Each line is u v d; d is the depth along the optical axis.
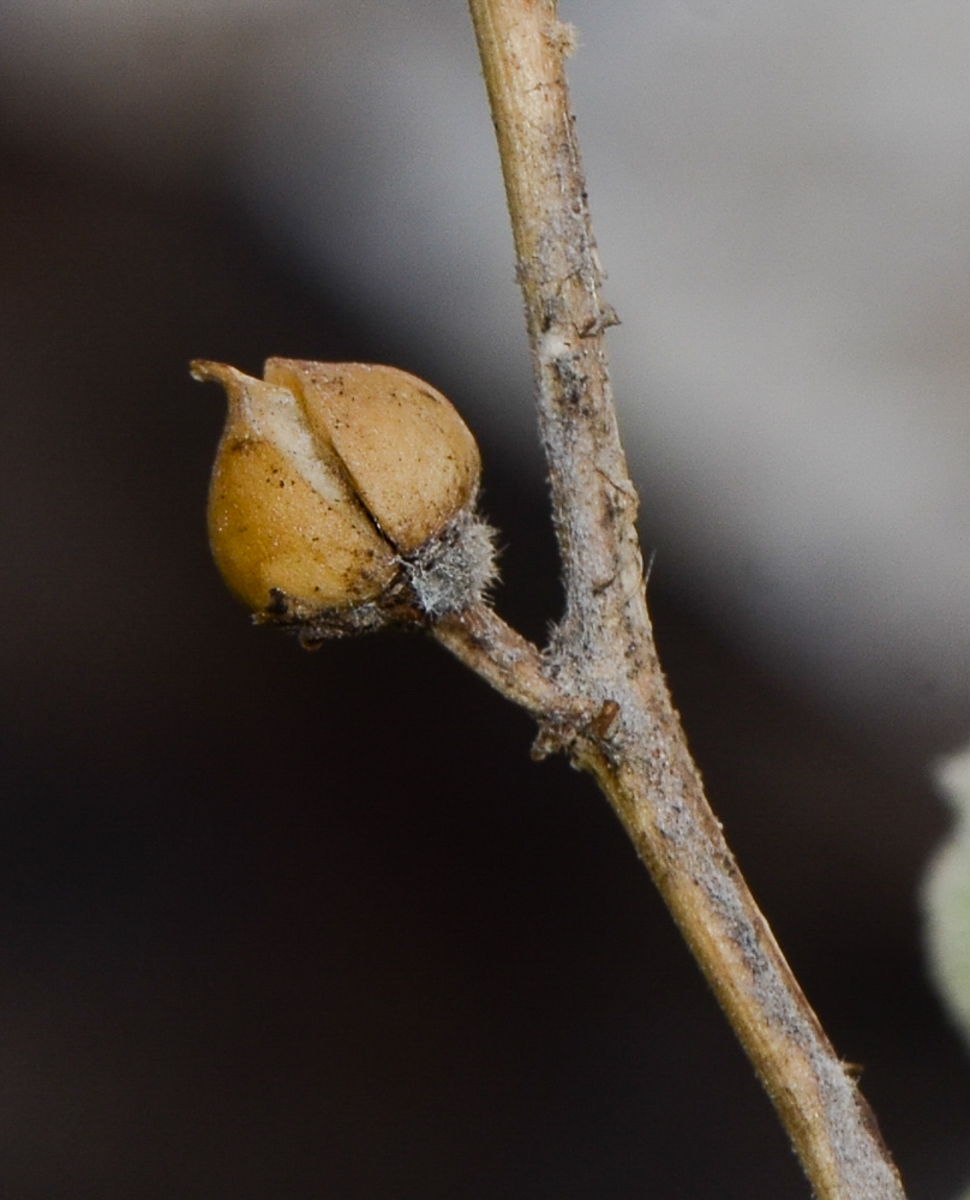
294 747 0.23
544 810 0.22
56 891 0.22
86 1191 0.20
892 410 0.21
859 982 0.19
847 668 0.21
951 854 0.16
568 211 0.15
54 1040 0.21
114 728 0.23
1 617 0.23
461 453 0.16
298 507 0.16
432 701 0.23
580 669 0.16
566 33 0.16
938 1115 0.18
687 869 0.16
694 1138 0.20
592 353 0.16
